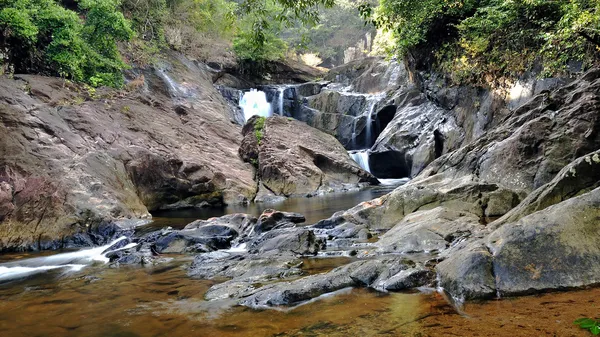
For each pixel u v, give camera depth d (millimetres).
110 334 3605
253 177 16734
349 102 24500
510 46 12312
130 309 4270
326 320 3324
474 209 7445
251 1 6688
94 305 4539
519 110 9992
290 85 29562
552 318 2732
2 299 5109
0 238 8391
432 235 5770
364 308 3504
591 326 2414
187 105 20062
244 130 19625
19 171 9297
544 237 3623
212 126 19172
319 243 6500
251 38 6887
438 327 2869
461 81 15094
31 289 5555
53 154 10273
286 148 17609
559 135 7992
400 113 19984
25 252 8352
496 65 12969
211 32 27469
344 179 17656
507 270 3508
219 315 3777
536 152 8227
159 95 19547
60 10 15273
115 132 13398
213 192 14500
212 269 5652
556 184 5414
